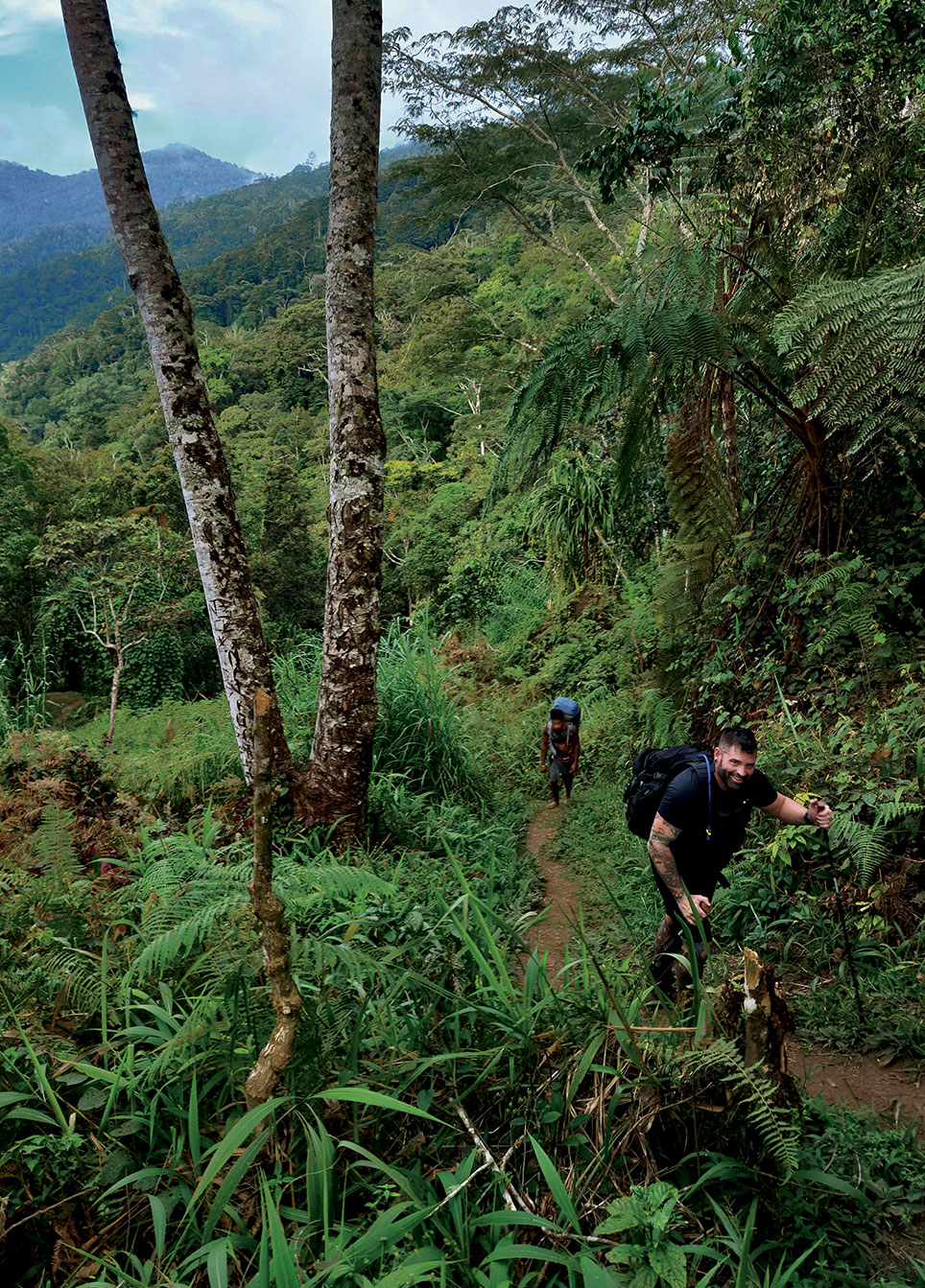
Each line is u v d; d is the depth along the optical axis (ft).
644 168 26.66
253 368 331.98
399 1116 8.34
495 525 67.10
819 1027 11.57
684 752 11.37
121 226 17.03
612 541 43.04
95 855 14.34
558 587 46.42
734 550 20.85
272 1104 6.66
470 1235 6.72
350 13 17.81
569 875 20.13
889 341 14.32
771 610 20.10
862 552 18.53
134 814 17.35
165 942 8.33
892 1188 8.18
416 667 26.84
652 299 18.04
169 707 65.82
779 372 17.53
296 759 21.89
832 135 20.10
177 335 17.44
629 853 19.63
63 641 85.40
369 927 11.07
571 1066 8.45
